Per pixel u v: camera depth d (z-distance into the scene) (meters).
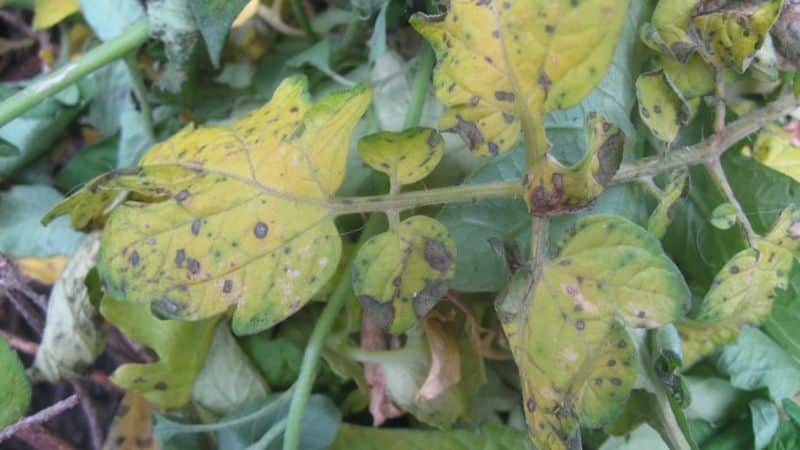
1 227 0.27
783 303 0.23
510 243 0.20
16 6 0.31
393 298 0.20
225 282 0.19
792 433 0.24
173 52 0.25
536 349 0.19
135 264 0.19
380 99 0.25
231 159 0.20
